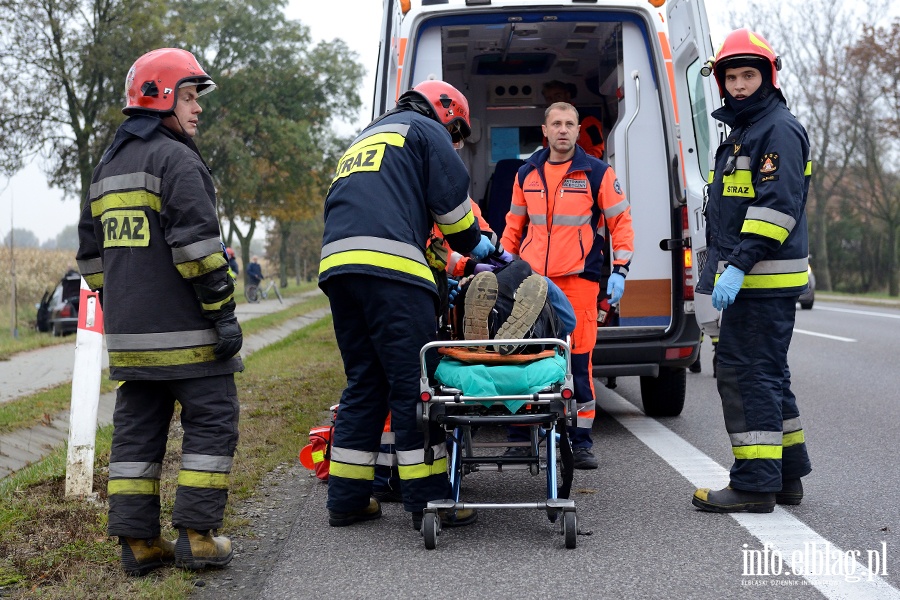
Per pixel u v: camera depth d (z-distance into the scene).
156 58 3.82
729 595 3.37
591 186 5.61
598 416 7.38
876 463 5.47
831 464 5.47
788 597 3.34
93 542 4.09
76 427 4.85
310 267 79.44
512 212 5.91
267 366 10.98
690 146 6.69
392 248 4.06
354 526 4.43
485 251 4.37
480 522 4.45
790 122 4.30
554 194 5.62
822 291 42.62
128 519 3.67
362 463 4.37
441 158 4.15
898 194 43.03
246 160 40.12
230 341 3.71
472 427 4.29
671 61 6.46
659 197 6.45
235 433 3.83
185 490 3.73
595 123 8.41
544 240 5.60
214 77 43.19
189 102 3.90
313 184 44.50
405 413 4.15
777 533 4.11
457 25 6.48
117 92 26.33
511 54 8.43
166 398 3.85
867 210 43.66
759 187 4.30
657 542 4.02
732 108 4.47
